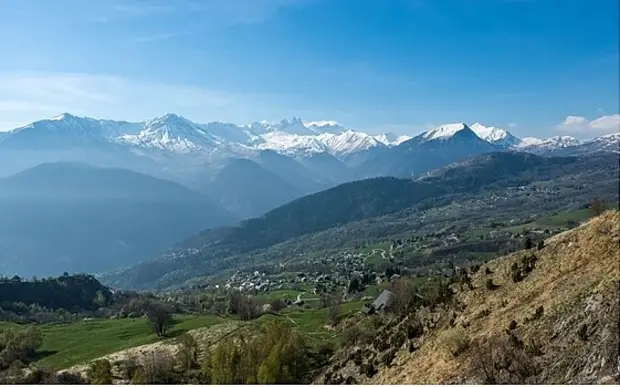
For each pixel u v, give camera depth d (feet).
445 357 189.67
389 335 257.34
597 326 145.69
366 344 281.54
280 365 316.40
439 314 233.14
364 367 242.78
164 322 570.05
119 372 399.44
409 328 236.02
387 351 242.17
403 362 216.74
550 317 164.45
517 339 165.78
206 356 411.95
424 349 212.23
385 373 218.79
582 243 196.03
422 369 194.49
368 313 457.68
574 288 170.81
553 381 140.87
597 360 136.67
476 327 194.39
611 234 187.01
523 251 233.76
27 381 367.45
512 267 218.38
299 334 384.47
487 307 204.44
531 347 157.07
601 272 168.35
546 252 211.82
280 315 632.38
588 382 132.36
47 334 597.52
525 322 171.94
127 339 560.20
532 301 184.24
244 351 349.61
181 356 401.70
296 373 326.85
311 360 356.18
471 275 245.65
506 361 159.63
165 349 470.80
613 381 127.13
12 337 512.63
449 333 196.85
